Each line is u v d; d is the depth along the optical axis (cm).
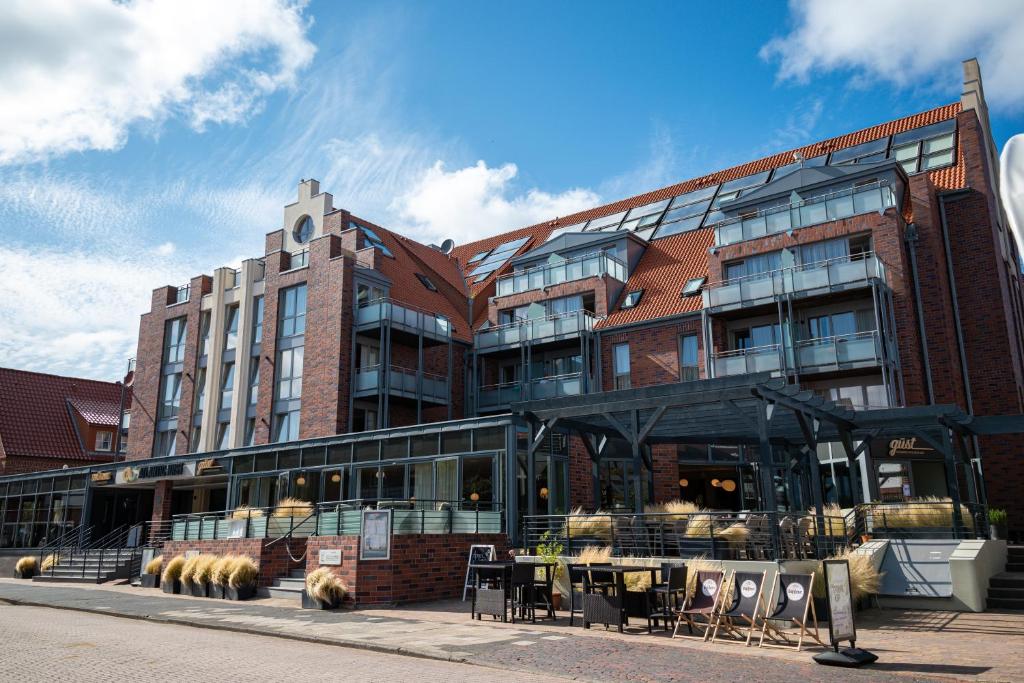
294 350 2936
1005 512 2112
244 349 3097
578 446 2439
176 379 3378
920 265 2306
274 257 3084
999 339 2275
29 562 2727
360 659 932
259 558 1775
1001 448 2216
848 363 2188
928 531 1608
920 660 885
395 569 1537
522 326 2956
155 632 1215
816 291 2298
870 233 2344
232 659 932
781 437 1938
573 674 812
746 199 2672
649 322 2678
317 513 1744
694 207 3319
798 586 986
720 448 2648
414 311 2875
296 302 2984
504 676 812
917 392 2166
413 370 2861
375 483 2336
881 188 2328
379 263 3072
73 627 1289
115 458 3928
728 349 2577
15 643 1081
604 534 1612
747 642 1000
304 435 2786
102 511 3241
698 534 1492
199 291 3362
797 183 2577
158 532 2966
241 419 3031
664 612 1138
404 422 2955
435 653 940
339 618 1320
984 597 1368
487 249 4028
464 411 3050
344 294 2811
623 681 776
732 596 1053
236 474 2762
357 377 2778
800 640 959
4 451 3750
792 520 1419
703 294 2525
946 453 1584
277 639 1123
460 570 1684
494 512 1848
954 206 2434
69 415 4159
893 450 2072
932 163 2644
